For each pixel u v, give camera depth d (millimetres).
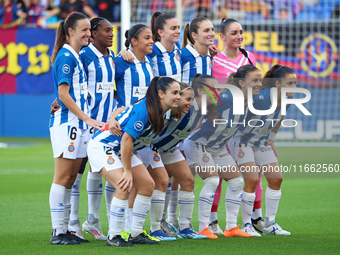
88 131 18594
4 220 22047
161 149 18391
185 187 18688
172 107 16469
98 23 19266
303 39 58156
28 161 43375
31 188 30703
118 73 19938
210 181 18812
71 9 63000
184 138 18234
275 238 18656
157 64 20688
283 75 19531
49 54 63125
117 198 16953
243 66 19203
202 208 18938
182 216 18906
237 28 20984
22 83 64188
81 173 19266
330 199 27109
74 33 17672
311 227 20688
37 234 19281
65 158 17516
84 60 19266
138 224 17516
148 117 16188
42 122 64188
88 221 19219
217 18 59344
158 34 20812
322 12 59469
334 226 20844
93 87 19438
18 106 64750
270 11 59906
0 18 64188
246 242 17891
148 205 17484
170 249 16531
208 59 21281
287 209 24562
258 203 20641
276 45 58562
